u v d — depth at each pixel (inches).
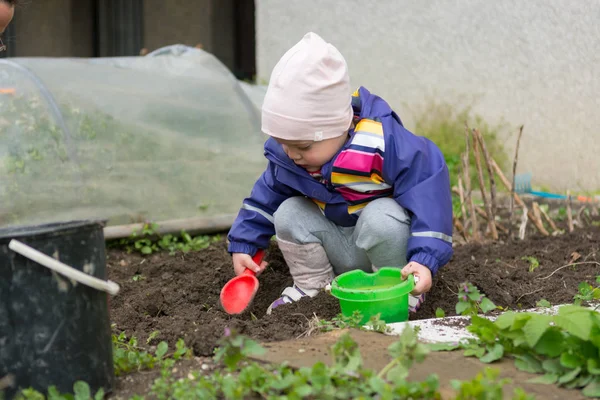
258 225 155.6
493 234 199.2
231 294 148.9
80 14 418.3
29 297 95.0
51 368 96.5
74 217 195.6
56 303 96.3
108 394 102.0
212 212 217.5
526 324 101.2
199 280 167.9
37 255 93.4
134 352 113.0
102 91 211.9
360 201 144.7
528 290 152.3
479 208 222.7
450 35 285.0
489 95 276.7
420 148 137.4
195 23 392.8
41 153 194.7
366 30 307.4
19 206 188.5
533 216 205.0
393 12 299.4
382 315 128.6
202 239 208.5
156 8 404.2
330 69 134.0
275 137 135.1
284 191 153.5
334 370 94.2
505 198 253.3
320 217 148.2
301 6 322.7
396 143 136.3
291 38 327.0
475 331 110.2
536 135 265.7
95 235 100.0
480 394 87.7
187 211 213.8
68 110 203.0
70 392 97.7
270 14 331.6
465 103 283.3
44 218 191.2
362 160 136.7
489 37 275.1
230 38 397.4
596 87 248.7
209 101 227.5
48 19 418.9
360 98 144.6
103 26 418.9
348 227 149.3
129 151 208.1
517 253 183.5
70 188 196.2
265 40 334.0
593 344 99.6
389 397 87.7
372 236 138.9
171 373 106.6
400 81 300.7
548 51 260.2
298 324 131.8
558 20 256.7
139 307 149.1
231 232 156.1
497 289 149.1
